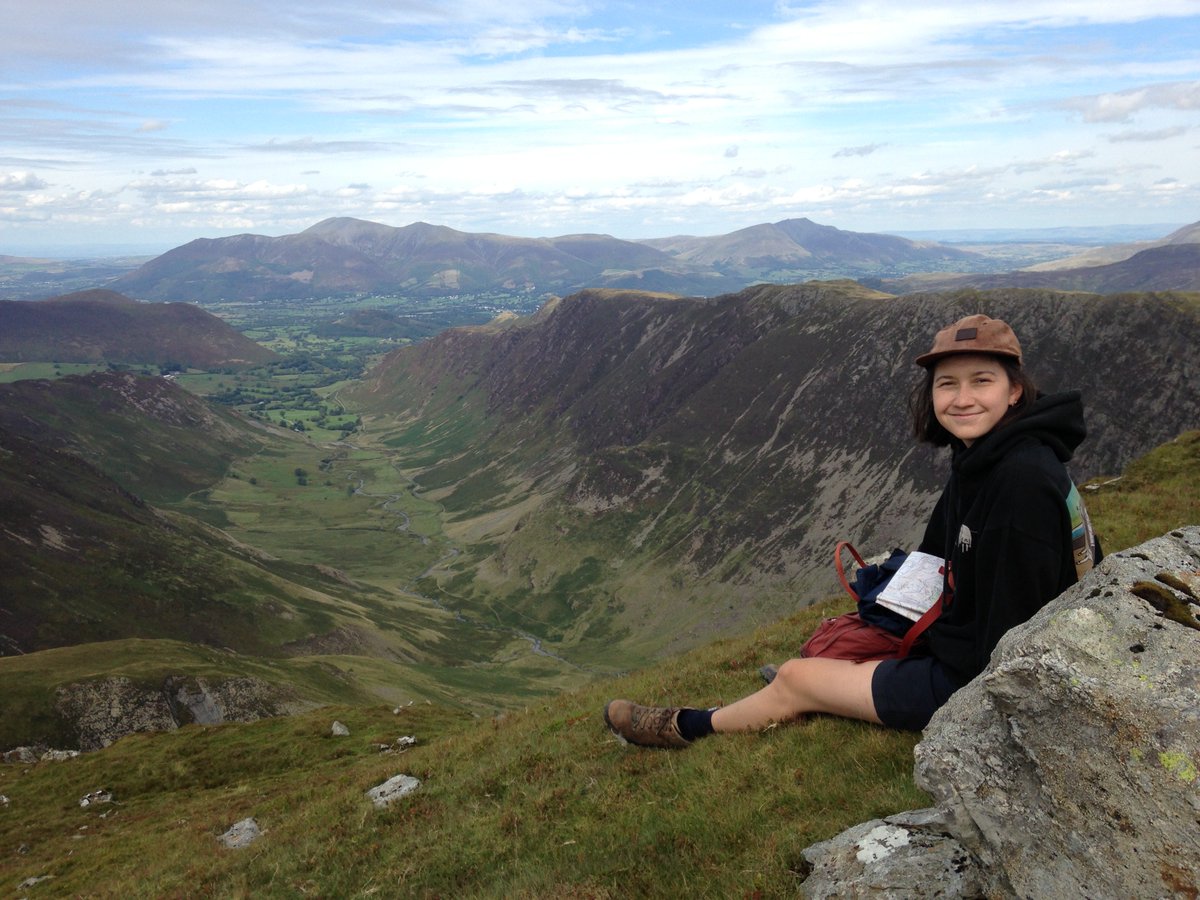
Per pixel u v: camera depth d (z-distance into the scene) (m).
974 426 1.59
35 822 9.18
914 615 1.82
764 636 4.65
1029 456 1.53
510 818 2.82
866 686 1.92
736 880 1.80
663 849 2.09
